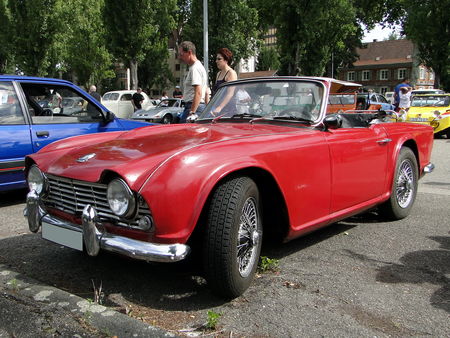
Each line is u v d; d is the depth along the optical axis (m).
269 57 65.06
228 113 3.98
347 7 24.70
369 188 3.98
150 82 44.25
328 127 3.46
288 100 3.77
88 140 3.59
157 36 30.75
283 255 3.67
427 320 2.61
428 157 5.18
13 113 5.39
